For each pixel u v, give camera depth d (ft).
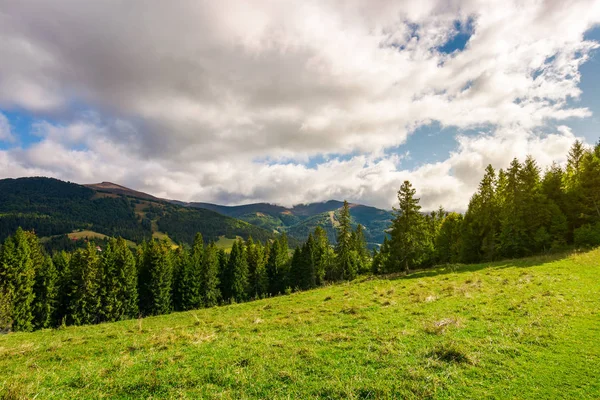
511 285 79.46
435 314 59.82
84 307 187.73
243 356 40.75
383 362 35.99
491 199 179.11
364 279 146.20
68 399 30.60
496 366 33.83
